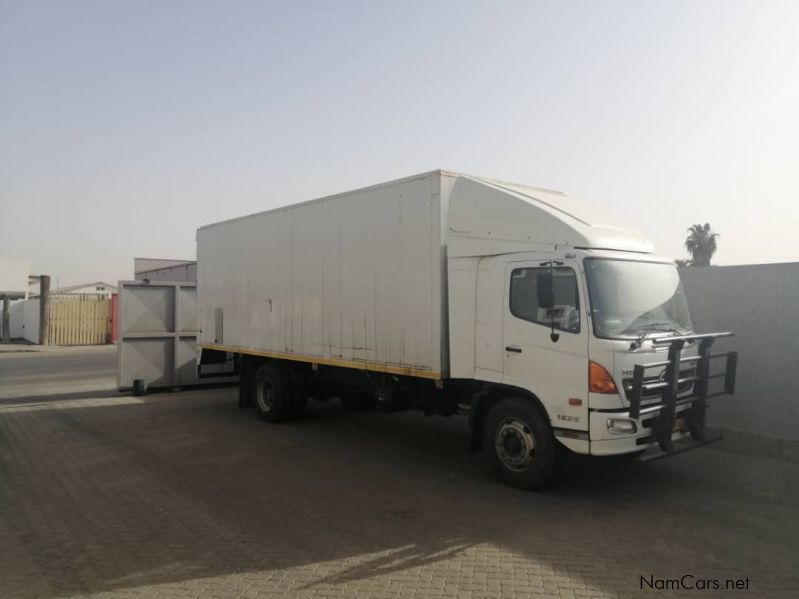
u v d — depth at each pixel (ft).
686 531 17.46
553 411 20.11
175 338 47.62
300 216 31.63
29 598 13.52
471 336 22.70
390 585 14.10
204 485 22.04
